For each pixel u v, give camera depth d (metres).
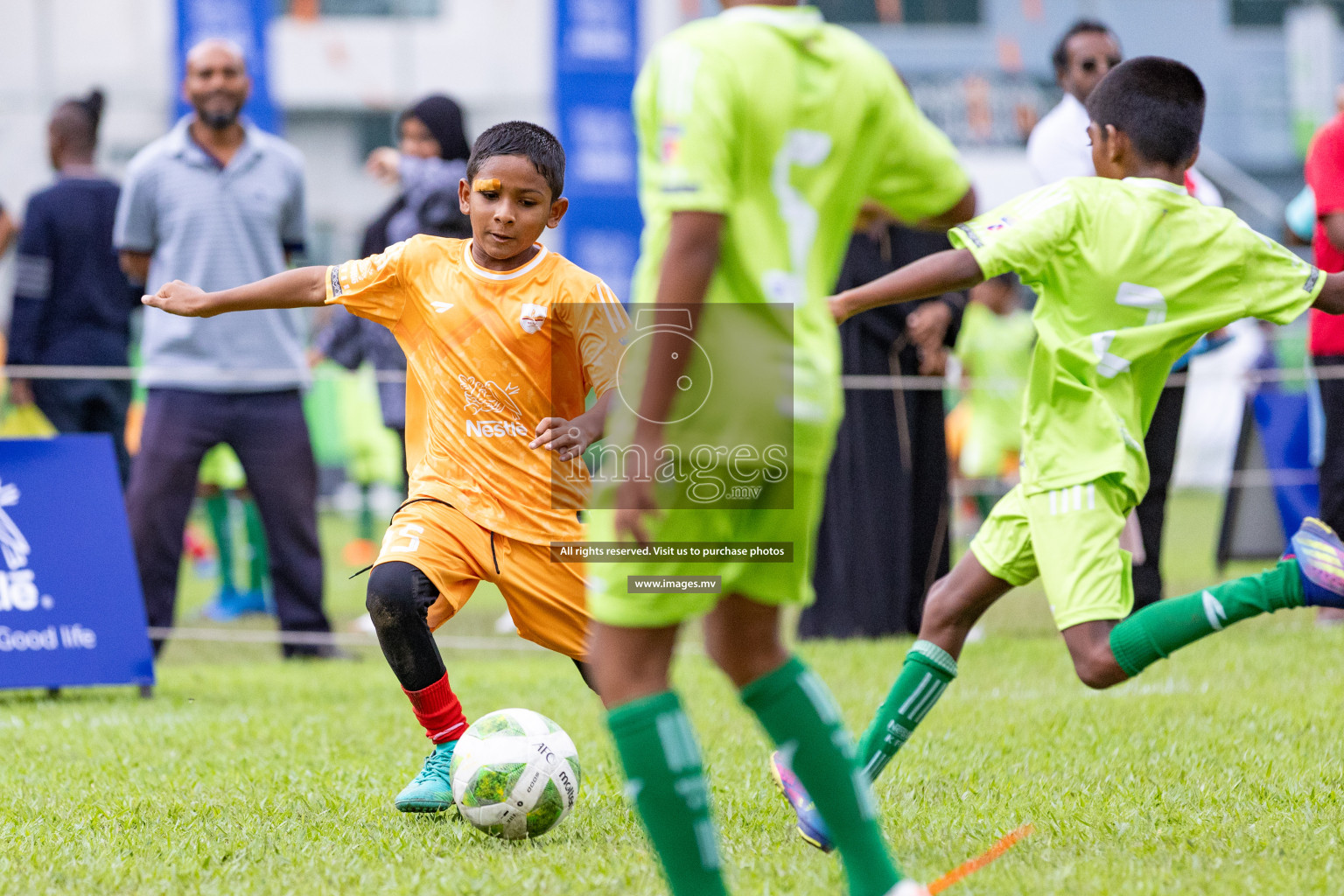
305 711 18.86
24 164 58.34
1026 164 65.69
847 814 8.70
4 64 61.03
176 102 46.66
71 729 17.72
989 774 13.68
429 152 24.91
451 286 12.77
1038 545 11.51
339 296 12.97
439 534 12.48
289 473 25.12
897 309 25.44
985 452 41.22
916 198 9.09
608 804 12.98
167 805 12.80
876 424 25.55
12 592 20.84
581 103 48.44
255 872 10.39
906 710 11.72
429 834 11.69
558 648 12.92
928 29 68.31
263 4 47.03
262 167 24.41
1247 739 15.15
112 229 26.69
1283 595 10.55
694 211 8.01
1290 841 10.70
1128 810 11.83
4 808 12.73
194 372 24.30
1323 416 23.89
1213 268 11.44
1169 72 11.78
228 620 31.94
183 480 24.44
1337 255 23.42
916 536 25.78
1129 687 19.62
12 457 21.30
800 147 8.44
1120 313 11.45
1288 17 70.94
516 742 11.62
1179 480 50.16
